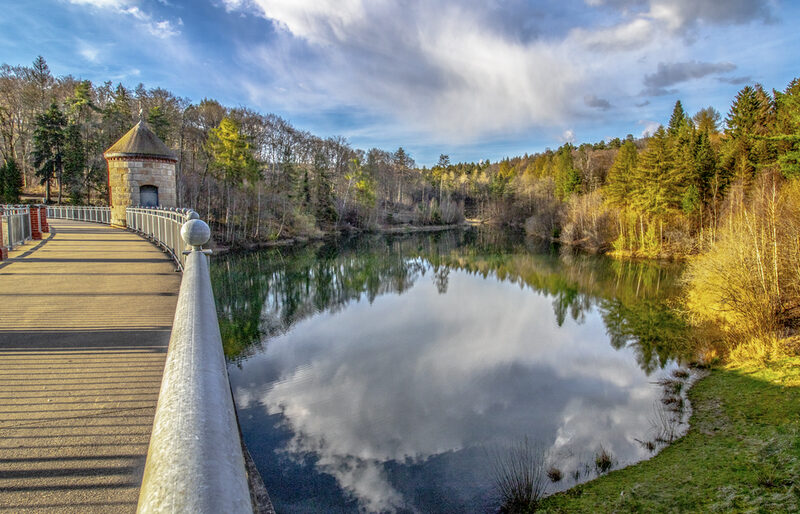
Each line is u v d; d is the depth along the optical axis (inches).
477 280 1332.4
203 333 61.2
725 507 255.4
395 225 3075.8
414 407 452.1
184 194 1795.0
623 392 491.5
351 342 684.1
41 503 79.7
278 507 295.3
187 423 34.1
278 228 2043.6
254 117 2910.9
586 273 1376.7
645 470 324.2
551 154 4613.7
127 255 412.2
